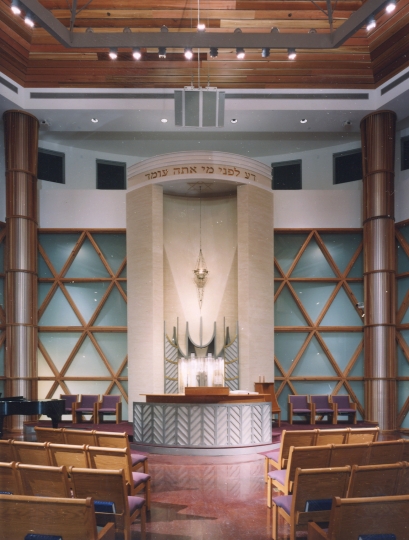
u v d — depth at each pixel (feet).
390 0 26.35
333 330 42.60
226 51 37.35
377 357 38.75
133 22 35.78
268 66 38.19
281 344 42.93
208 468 23.95
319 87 39.14
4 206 40.81
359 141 44.73
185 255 42.73
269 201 41.83
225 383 38.99
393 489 12.77
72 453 15.08
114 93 39.06
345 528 9.59
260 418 28.53
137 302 39.70
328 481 12.62
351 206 43.42
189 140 45.57
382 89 38.50
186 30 36.32
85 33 30.07
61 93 39.09
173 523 15.46
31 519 9.56
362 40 36.55
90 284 43.29
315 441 17.74
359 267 43.21
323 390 42.47
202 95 35.99
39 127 41.83
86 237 43.70
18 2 26.14
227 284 42.06
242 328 39.06
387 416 38.06
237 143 46.21
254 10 35.37
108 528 11.12
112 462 14.90
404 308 39.32
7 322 38.73
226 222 42.88
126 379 41.78
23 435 36.35
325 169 45.88
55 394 42.24
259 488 19.94
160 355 38.65
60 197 43.37
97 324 42.86
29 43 36.63
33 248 39.96
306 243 43.34
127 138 44.98
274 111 39.32
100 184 47.03
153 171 39.86
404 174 40.40
